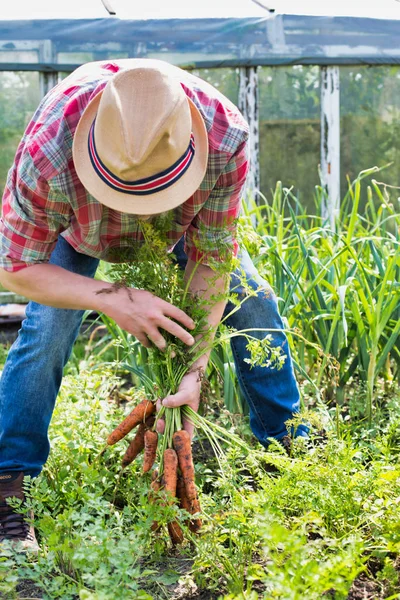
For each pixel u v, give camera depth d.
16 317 6.16
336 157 6.57
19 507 2.57
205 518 2.40
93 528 2.19
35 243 2.29
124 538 2.30
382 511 2.36
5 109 6.27
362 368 3.83
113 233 2.45
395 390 3.92
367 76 6.50
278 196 4.44
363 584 2.34
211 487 3.06
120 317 2.37
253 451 2.63
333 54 6.33
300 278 4.05
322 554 2.27
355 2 6.61
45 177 2.12
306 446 2.83
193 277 2.62
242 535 2.38
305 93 6.48
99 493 2.62
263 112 6.49
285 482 2.50
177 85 2.02
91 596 1.90
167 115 1.95
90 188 2.08
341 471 2.52
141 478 2.79
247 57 6.27
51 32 6.04
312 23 6.25
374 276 4.02
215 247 2.47
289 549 1.94
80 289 2.35
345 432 3.16
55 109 2.20
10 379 2.62
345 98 6.53
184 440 2.47
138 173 2.00
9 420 2.63
